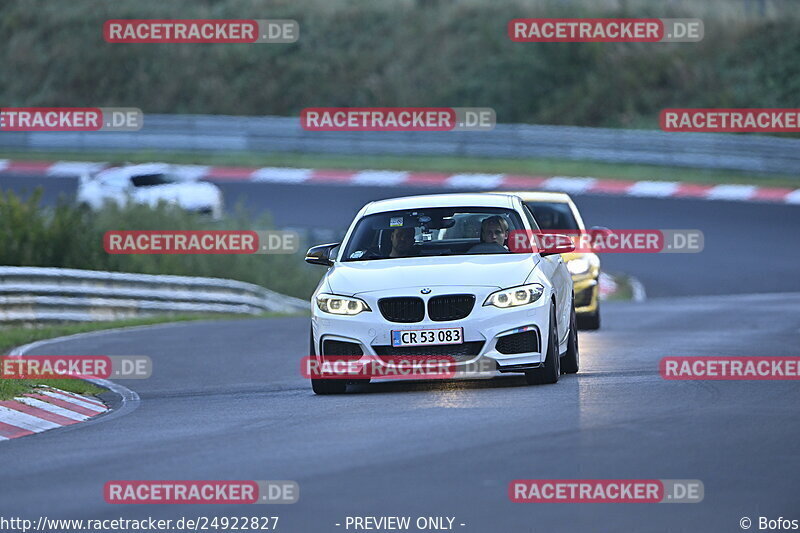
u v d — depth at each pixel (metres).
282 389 43.50
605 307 82.38
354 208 129.75
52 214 97.19
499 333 38.81
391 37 185.50
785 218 122.25
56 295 79.50
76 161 157.25
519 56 174.25
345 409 36.09
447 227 42.66
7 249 89.88
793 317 68.88
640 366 45.72
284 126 155.62
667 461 25.80
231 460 27.73
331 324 39.50
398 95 175.75
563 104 168.12
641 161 141.62
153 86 187.25
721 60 166.75
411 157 150.75
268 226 110.31
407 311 39.09
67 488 25.42
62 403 39.97
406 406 36.00
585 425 30.73
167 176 124.56
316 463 26.75
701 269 106.75
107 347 62.50
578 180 136.00
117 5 199.00
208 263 102.12
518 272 39.88
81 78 190.50
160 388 46.28
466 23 183.50
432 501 22.66
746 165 137.75
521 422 31.52
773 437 28.56
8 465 28.77
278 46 187.88
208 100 183.88
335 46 186.50
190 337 67.62
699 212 124.75
